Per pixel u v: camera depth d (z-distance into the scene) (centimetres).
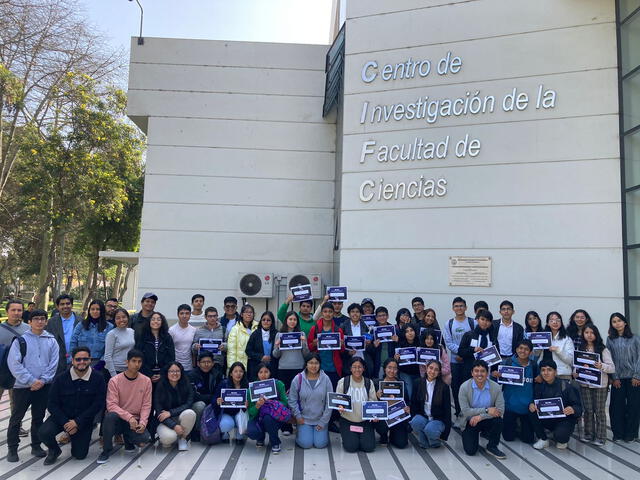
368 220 931
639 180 757
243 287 1178
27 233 2169
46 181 1675
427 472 516
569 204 815
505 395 626
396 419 585
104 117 1750
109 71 1820
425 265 889
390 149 930
